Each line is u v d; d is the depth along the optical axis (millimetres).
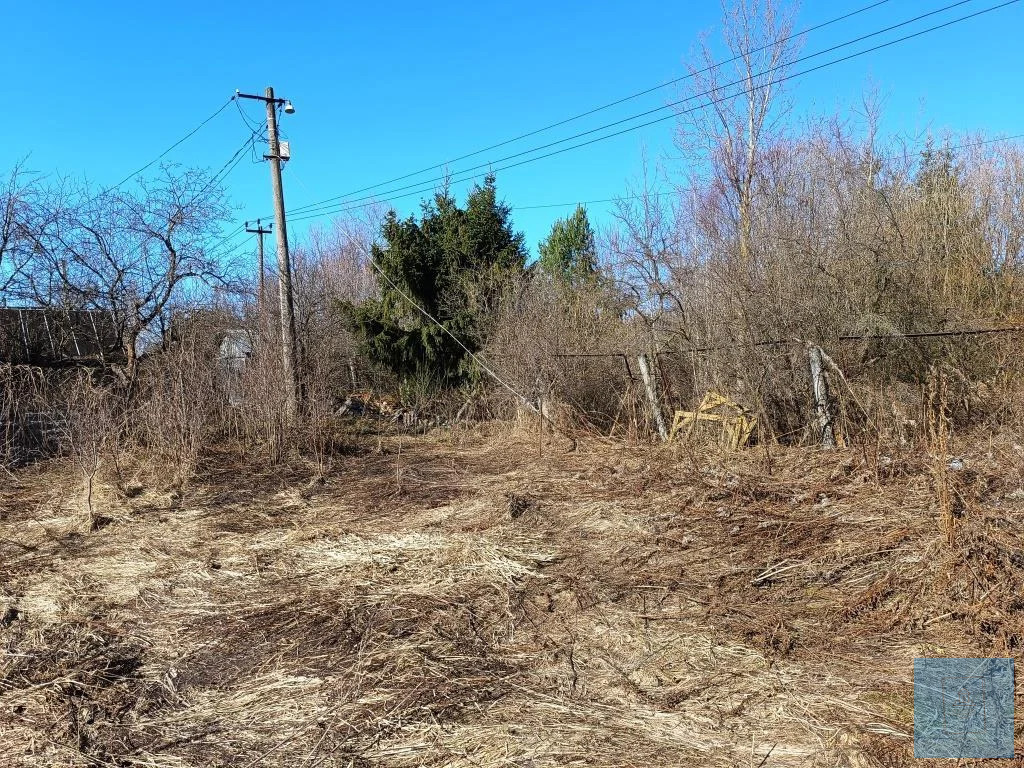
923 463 7133
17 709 4258
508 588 5777
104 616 5688
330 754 3660
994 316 11750
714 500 7660
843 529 6258
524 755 3543
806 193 14305
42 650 5047
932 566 5078
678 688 4113
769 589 5363
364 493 9852
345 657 4746
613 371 13969
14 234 12930
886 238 12555
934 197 13805
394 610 5473
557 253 25250
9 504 9562
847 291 10984
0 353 13273
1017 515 5645
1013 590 4637
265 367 13000
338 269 35469
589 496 8492
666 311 14727
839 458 8727
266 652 4918
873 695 3861
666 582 5676
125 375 13453
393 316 18812
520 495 8648
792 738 3553
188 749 3793
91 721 4109
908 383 10766
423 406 17453
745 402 11102
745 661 4340
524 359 14336
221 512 9016
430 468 11516
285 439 12469
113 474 10156
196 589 6215
